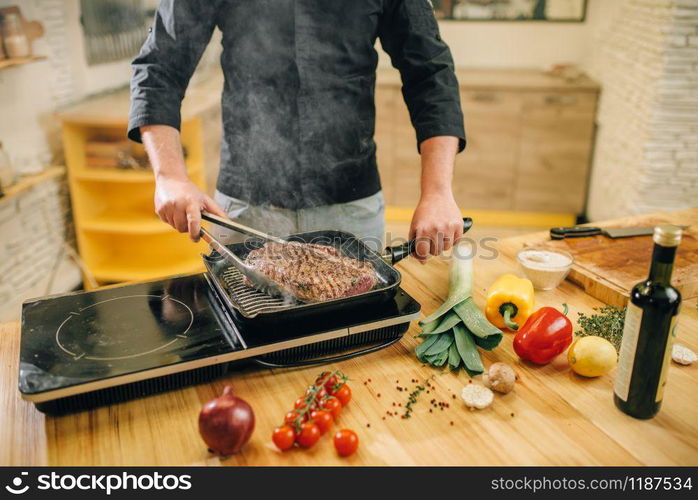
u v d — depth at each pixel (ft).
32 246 10.62
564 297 4.87
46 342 3.58
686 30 10.30
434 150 5.08
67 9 11.35
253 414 3.11
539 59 14.99
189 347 3.58
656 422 3.38
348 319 3.89
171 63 5.02
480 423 3.37
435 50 5.29
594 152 14.23
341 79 5.45
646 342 3.23
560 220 14.48
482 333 3.85
